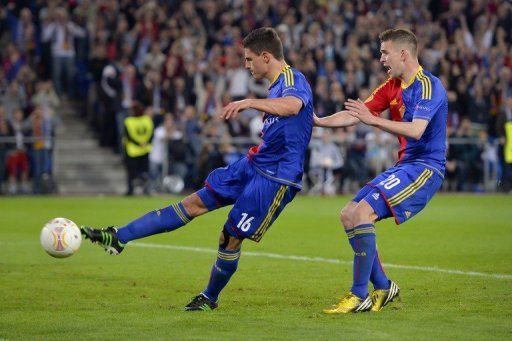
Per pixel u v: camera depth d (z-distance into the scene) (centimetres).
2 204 6244
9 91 7381
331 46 8444
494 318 2400
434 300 2688
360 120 2455
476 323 2328
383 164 7662
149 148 7162
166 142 7350
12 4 8256
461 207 6288
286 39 8325
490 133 8169
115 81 7594
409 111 2595
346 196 7388
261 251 3909
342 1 9050
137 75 7625
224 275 2516
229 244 2508
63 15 7931
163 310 2522
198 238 4400
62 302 2650
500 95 8488
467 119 7875
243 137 7606
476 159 7831
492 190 7906
